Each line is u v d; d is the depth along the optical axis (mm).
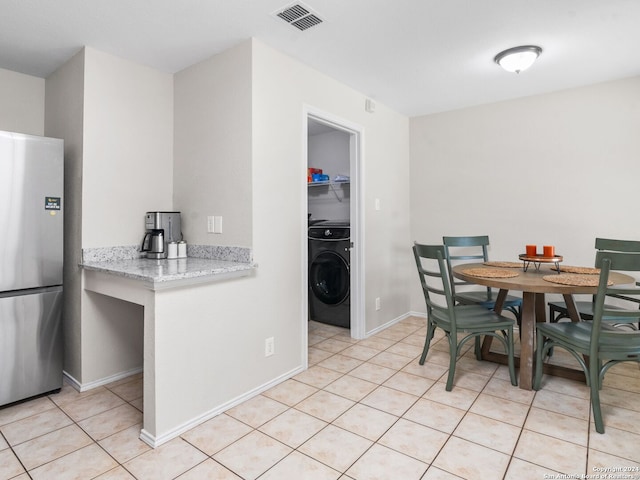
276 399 2287
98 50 2447
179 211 2805
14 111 2703
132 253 2631
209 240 2578
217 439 1862
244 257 2344
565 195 3303
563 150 3299
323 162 4625
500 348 3166
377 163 3621
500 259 3637
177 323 1925
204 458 1709
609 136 3092
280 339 2537
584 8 2023
